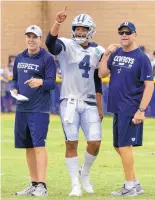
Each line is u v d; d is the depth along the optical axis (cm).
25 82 2327
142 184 2625
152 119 5725
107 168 3088
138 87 2308
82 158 3428
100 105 2392
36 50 2350
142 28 7062
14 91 2367
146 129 5012
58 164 3192
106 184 2623
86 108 2350
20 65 2358
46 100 2352
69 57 2334
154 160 3391
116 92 2317
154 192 2408
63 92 2358
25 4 7462
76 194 2308
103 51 2352
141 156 3547
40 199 2216
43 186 2323
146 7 7038
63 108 2355
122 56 2320
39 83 2302
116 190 2458
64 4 7288
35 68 2341
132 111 2305
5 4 7525
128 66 2305
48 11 7388
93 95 2362
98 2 7194
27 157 2398
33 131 2338
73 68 2338
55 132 4747
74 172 2347
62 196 2297
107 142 4159
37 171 2352
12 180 2709
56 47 2316
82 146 3972
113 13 7169
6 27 7544
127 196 2306
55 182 2659
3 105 6334
